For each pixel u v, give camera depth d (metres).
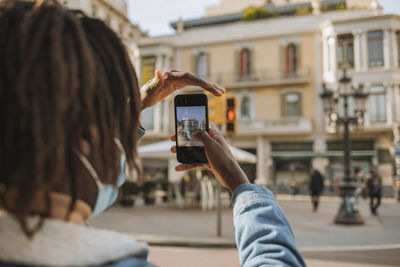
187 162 0.96
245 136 27.58
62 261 0.45
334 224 11.33
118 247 0.51
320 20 26.59
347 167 11.58
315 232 9.88
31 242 0.45
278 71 27.28
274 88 27.33
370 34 24.59
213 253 7.29
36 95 0.48
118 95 0.60
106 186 0.57
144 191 17.36
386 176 24.36
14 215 0.46
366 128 24.25
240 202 0.66
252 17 34.44
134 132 0.65
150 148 13.59
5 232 0.46
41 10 0.53
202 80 0.97
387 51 24.16
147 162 27.64
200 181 16.55
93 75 0.54
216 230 9.70
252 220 0.62
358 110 11.11
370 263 6.43
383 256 7.04
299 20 27.05
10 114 0.47
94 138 0.54
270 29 27.61
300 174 26.47
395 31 24.36
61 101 0.49
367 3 33.06
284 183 26.69
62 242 0.46
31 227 0.46
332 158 25.84
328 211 15.07
